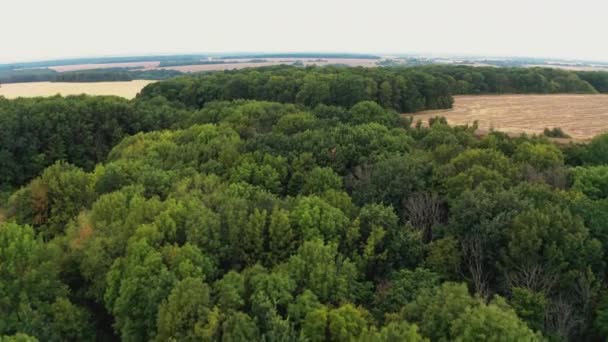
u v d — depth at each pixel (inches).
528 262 1395.2
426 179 2003.0
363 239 1631.4
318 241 1450.5
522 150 2354.8
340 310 1190.3
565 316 1250.6
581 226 1443.2
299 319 1223.5
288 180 2253.9
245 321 1124.5
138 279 1336.1
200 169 2283.5
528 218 1471.5
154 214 1637.6
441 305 1123.3
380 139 2529.5
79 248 1596.9
